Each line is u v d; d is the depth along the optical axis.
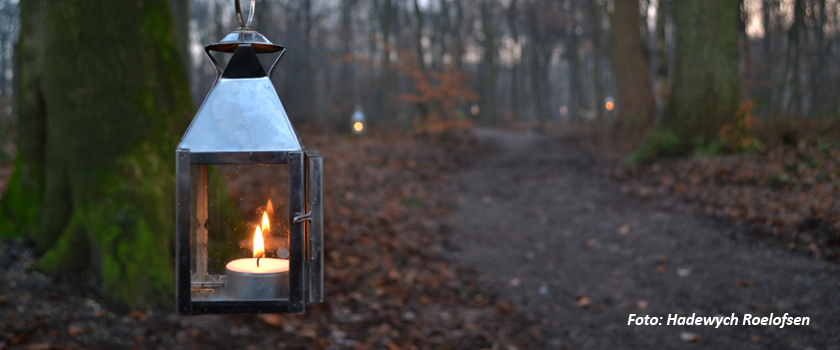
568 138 23.45
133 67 4.45
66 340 3.46
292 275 1.10
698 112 10.89
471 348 4.66
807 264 5.62
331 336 4.58
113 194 4.27
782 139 10.02
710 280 5.68
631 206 8.80
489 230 8.37
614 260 6.64
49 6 4.36
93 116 4.33
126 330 3.77
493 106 37.97
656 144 11.23
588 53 49.12
